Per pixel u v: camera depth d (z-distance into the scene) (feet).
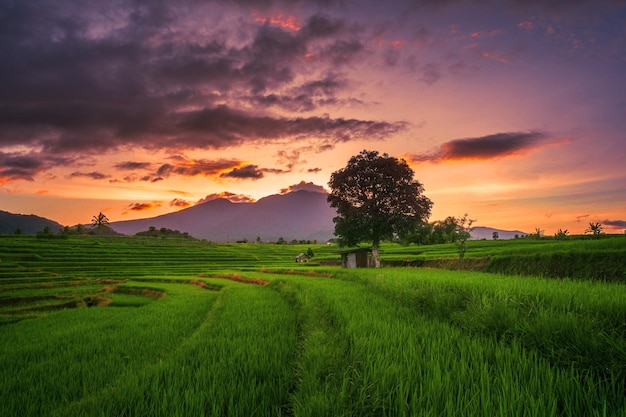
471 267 97.30
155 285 114.32
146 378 19.53
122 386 18.60
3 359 29.68
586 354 16.05
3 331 46.88
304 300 46.80
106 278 150.92
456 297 31.99
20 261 204.64
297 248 504.43
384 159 152.35
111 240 433.48
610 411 11.77
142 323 45.52
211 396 16.43
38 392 21.20
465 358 17.72
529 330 19.81
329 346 21.70
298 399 14.60
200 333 32.78
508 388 12.93
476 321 24.35
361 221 144.36
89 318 57.11
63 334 39.32
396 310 35.12
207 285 114.52
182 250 340.39
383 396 13.56
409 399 13.99
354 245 157.79
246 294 68.08
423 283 44.93
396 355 18.20
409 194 146.30
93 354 30.14
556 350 17.66
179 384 18.28
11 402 19.48
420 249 209.67
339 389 14.33
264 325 35.55
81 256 242.58
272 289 81.25
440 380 14.23
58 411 17.72
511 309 24.07
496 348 18.72
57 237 374.02
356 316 31.32
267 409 15.69
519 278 49.32
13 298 88.28
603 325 19.88
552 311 22.34
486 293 31.42
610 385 13.79
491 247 154.20
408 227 145.59
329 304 40.40
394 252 200.34
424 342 21.13
